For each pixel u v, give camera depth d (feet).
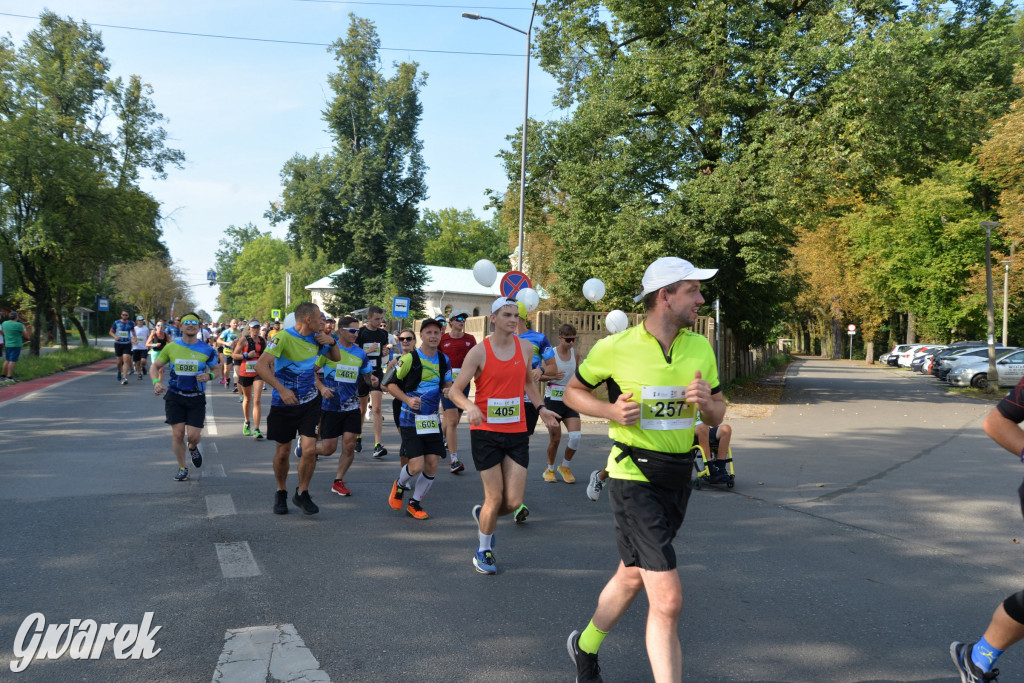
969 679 10.63
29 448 31.99
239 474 27.63
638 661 12.12
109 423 40.47
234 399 57.16
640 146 69.77
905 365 147.02
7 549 17.70
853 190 71.61
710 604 15.06
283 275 299.79
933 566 17.92
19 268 101.30
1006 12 68.49
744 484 28.27
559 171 73.67
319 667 11.80
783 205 63.00
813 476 30.07
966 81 67.26
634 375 10.49
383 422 45.65
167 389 26.35
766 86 69.21
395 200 177.37
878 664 12.26
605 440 40.16
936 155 69.62
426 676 11.53
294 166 175.42
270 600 14.75
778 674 11.83
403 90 172.65
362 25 173.68
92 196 101.81
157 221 114.93
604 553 18.48
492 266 41.96
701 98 68.95
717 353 70.33
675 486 10.57
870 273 155.94
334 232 177.68
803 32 71.00
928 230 141.59
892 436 43.42
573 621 13.89
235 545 18.48
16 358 65.31
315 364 21.68
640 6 72.13
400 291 172.04
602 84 70.95
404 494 24.98
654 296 10.57
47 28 108.37
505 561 17.70
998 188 125.08
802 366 163.73
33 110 96.94
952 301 140.56
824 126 64.03
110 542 18.47
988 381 86.48
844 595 15.70
